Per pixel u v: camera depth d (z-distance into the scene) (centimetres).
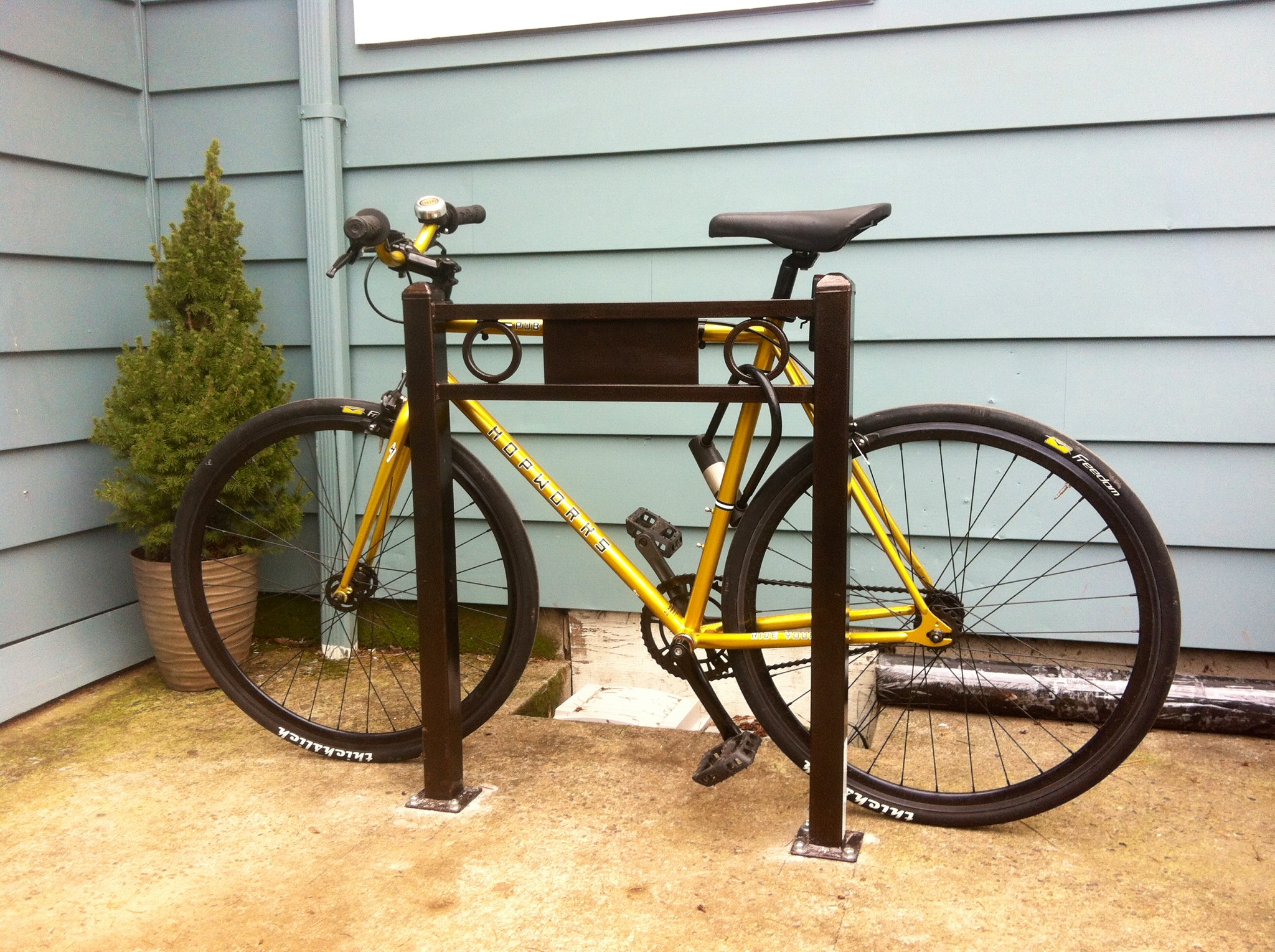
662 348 169
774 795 194
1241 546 225
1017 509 237
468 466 198
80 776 207
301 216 274
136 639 274
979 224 229
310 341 278
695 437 195
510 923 153
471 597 277
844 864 168
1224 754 208
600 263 254
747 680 187
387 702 248
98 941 151
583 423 259
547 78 249
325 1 256
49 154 245
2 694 233
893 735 221
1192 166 216
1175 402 224
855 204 236
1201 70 213
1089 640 238
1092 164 221
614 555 195
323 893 162
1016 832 179
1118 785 195
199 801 196
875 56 229
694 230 246
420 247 188
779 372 168
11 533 236
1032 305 229
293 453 258
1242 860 168
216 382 246
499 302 261
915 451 242
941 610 176
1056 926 150
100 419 249
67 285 251
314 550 283
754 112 238
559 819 186
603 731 227
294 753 218
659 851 174
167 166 280
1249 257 216
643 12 238
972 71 225
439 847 176
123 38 270
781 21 233
